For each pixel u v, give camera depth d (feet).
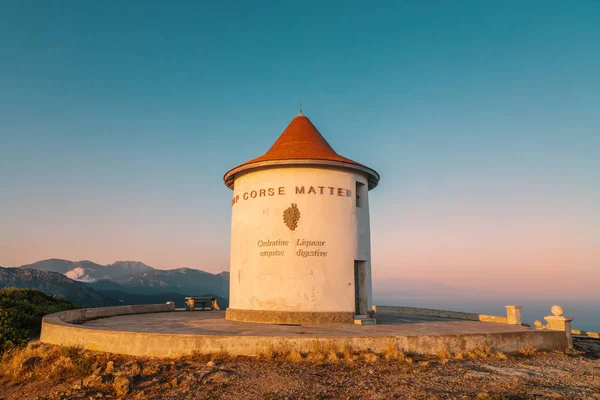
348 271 59.72
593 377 35.24
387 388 29.89
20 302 65.26
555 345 46.96
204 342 37.88
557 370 37.17
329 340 38.47
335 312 57.67
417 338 40.16
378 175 68.28
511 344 43.98
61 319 53.62
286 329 49.78
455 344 41.29
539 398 28.60
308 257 58.44
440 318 73.51
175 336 38.22
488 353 41.68
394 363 36.22
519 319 60.90
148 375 33.09
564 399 28.68
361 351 38.68
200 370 33.42
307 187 60.29
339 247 59.77
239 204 65.05
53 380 35.58
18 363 40.22
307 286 57.72
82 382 32.32
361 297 62.75
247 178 64.23
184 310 87.30
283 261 58.54
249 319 59.21
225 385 30.42
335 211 60.64
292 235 58.95
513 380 32.94
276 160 60.29
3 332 50.88
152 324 55.62
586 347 50.55
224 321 60.23
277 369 33.73
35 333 55.83
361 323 58.03
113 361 37.45
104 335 40.16
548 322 50.29
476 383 31.73
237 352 37.65
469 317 71.26
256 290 59.47
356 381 31.30
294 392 28.94
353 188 63.05
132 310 77.05
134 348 38.63
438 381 31.86
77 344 41.86
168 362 35.83
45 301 74.95
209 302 95.81
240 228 63.98
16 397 33.53
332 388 29.73
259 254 60.18
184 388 30.04
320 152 63.26
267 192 61.26
